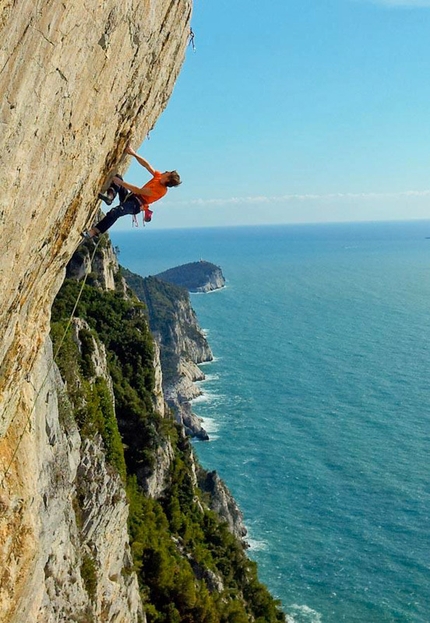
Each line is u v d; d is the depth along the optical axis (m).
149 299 175.00
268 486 94.12
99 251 75.81
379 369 153.38
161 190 15.12
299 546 79.25
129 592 34.00
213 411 127.44
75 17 9.65
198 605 47.31
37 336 13.75
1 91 8.39
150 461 60.78
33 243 10.93
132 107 13.89
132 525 49.47
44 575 18.67
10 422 13.60
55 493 20.73
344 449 105.12
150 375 71.12
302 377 149.88
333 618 66.88
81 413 36.88
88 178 12.60
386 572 73.81
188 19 15.44
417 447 104.38
